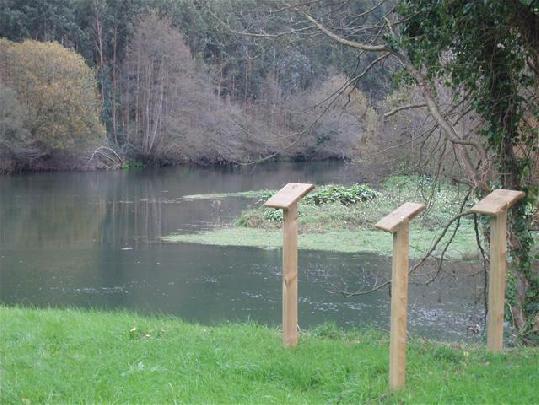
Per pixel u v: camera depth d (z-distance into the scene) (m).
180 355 6.50
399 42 8.58
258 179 47.53
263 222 27.09
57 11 60.19
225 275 17.83
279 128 20.89
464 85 8.59
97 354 6.71
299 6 9.24
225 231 25.77
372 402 5.28
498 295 6.61
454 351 6.75
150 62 58.72
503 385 5.48
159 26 57.72
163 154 58.72
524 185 8.25
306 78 28.50
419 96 11.30
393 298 5.44
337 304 14.47
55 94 49.34
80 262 19.78
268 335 7.64
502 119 8.27
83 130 51.19
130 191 40.41
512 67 8.16
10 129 46.66
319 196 29.39
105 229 26.30
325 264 19.05
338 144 25.14
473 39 8.03
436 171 10.21
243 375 5.94
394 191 19.56
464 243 17.55
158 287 16.41
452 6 7.88
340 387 5.60
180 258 20.42
